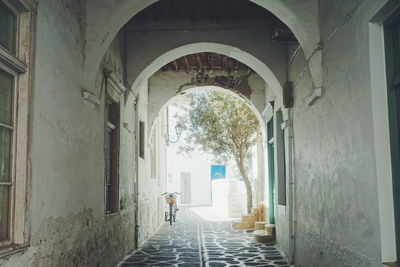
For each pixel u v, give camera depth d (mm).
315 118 5781
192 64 11953
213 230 14180
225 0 7836
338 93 4617
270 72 8586
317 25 5363
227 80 12164
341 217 4594
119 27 6074
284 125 8234
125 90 8477
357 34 3971
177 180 33969
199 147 17562
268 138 11625
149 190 12422
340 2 4492
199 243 10844
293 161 7613
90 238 5895
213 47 8898
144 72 8867
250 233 13094
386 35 3625
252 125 15180
